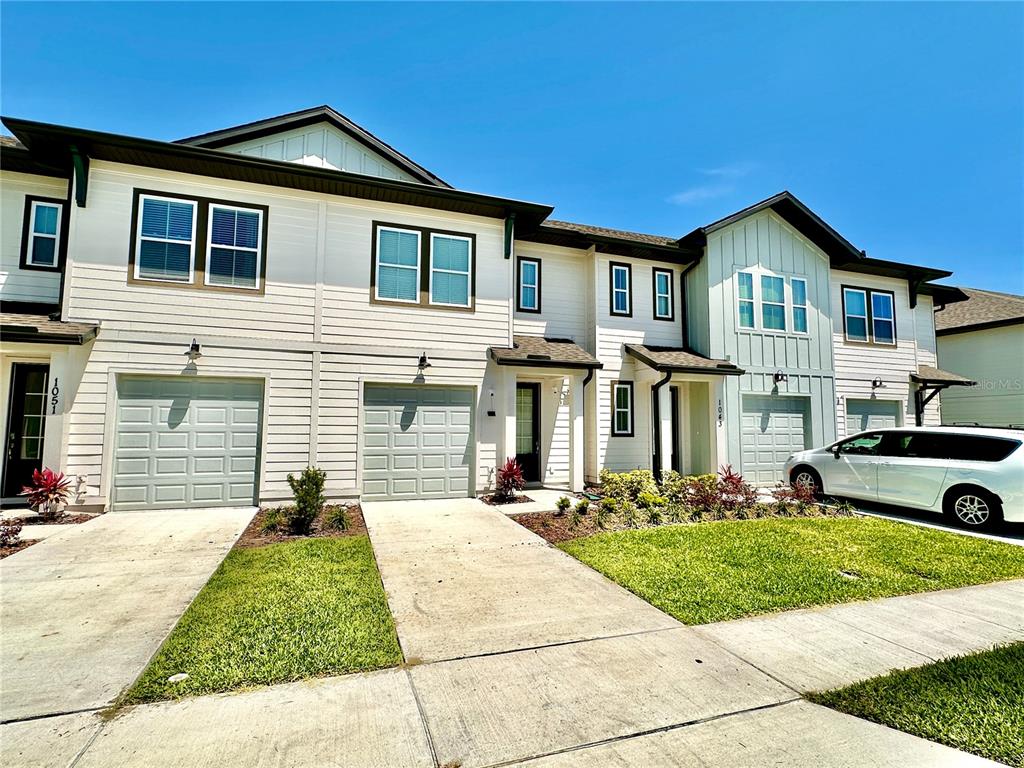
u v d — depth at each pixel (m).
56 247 8.41
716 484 9.34
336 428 8.82
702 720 2.64
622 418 11.63
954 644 3.63
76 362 7.64
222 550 5.85
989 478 7.25
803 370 12.59
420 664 3.23
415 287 9.48
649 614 4.14
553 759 2.31
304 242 8.89
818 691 2.94
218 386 8.35
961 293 14.98
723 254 12.08
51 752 2.31
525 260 11.43
